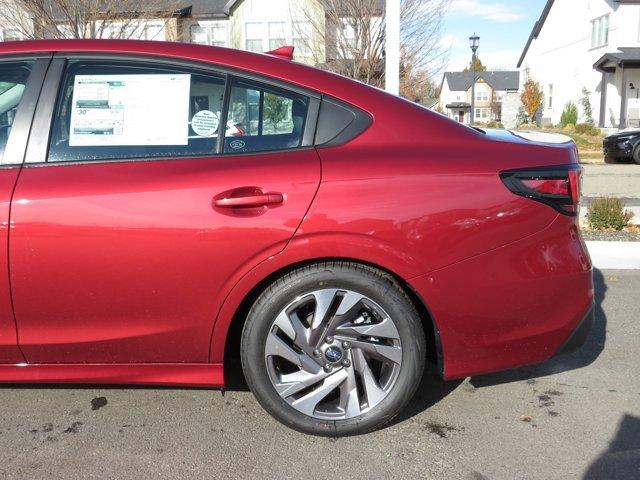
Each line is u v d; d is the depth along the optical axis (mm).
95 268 2568
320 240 2570
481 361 2734
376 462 2611
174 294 2605
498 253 2639
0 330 2660
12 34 12195
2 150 2703
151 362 2738
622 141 16188
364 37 12648
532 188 2670
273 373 2709
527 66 41250
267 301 2635
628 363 3631
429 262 2600
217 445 2738
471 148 2732
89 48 2818
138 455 2658
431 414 3025
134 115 2752
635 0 26828
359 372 2719
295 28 15734
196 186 2576
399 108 2816
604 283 5289
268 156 2676
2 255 2553
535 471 2547
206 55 2814
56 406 3088
